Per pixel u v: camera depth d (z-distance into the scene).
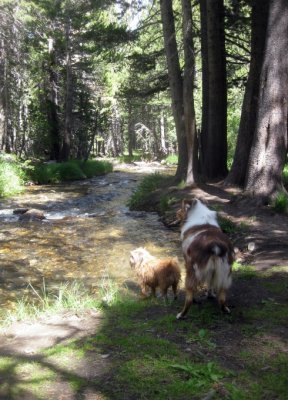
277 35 11.16
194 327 5.38
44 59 34.53
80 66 34.12
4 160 24.11
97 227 12.63
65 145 33.16
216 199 13.61
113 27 20.59
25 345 5.13
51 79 35.62
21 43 29.25
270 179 11.54
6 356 4.82
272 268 7.74
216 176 17.41
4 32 27.66
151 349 4.81
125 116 59.59
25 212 14.82
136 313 6.05
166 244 10.62
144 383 4.17
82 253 10.01
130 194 19.80
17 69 30.83
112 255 9.81
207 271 5.34
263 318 5.64
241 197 12.05
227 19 18.39
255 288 6.81
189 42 15.30
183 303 6.38
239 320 5.59
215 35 16.73
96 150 66.75
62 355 4.77
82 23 29.45
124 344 4.95
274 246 8.95
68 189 21.95
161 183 17.44
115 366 4.50
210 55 16.94
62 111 36.81
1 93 30.75
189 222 6.35
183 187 15.31
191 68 15.32
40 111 35.03
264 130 11.56
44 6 29.11
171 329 5.32
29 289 7.82
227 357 4.64
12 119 34.91
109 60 23.83
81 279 8.33
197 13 24.17
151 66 21.64
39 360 4.69
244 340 5.02
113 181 25.67
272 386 4.08
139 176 28.86
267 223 10.50
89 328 5.55
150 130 62.66
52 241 11.09
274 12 11.14
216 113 17.30
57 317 6.07
